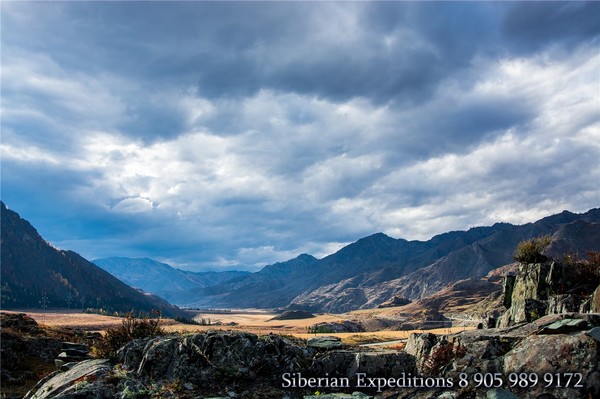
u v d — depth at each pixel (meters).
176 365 17.27
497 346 15.07
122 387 15.81
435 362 15.48
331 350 17.83
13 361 27.83
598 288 18.58
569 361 13.25
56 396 14.93
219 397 15.49
